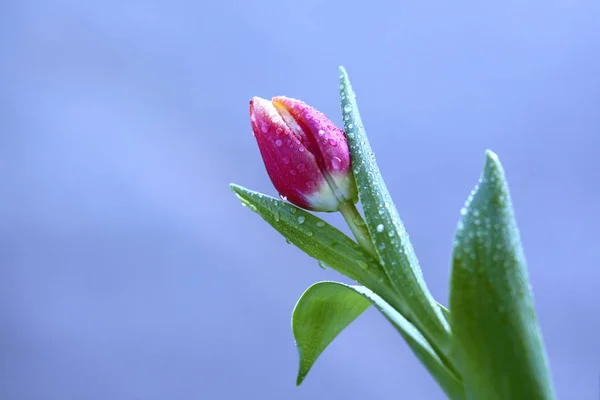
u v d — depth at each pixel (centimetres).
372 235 71
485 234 67
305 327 75
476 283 67
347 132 73
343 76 74
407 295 70
